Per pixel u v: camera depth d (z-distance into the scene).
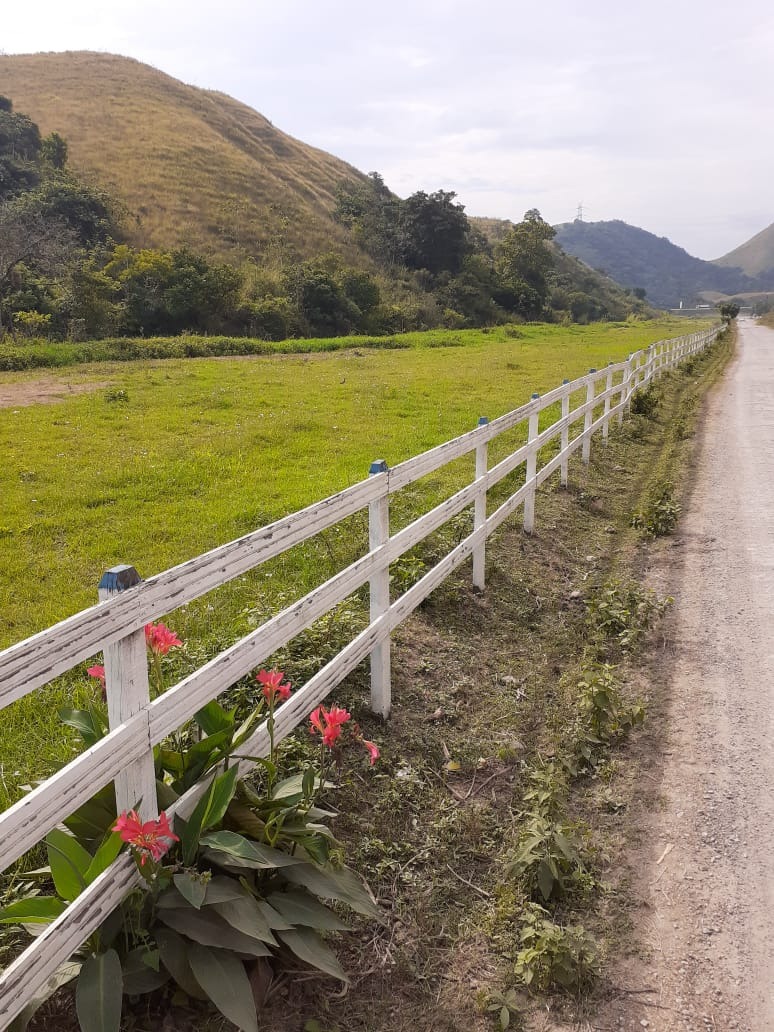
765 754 4.04
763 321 93.44
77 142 60.00
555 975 2.62
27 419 12.26
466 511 7.75
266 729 2.89
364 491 3.71
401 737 4.01
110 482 8.64
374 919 2.73
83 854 2.16
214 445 10.76
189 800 2.50
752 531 8.01
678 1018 2.54
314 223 61.00
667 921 2.95
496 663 5.04
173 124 68.25
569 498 9.05
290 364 22.95
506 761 4.01
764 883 3.14
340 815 3.34
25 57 79.75
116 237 45.72
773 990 2.65
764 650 5.25
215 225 53.31
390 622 4.09
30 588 5.61
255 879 2.55
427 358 26.72
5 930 2.46
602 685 4.25
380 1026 2.47
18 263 31.70
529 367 23.31
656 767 3.96
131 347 24.38
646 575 6.85
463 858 3.30
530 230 72.25
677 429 13.46
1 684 1.66
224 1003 2.10
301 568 6.08
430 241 63.50
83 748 3.46
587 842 3.37
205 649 4.41
